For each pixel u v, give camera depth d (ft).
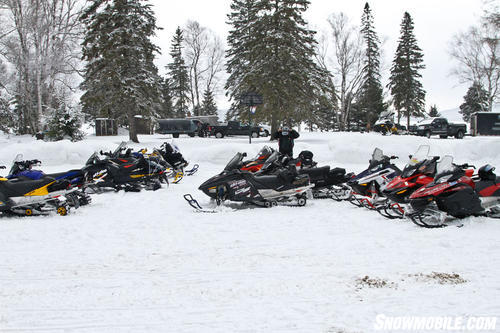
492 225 22.90
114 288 14.33
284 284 14.46
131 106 89.10
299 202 30.32
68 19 108.68
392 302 12.79
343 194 32.83
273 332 10.85
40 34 103.24
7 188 26.43
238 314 12.04
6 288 14.43
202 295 13.57
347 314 11.93
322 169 33.32
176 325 11.36
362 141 58.13
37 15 101.71
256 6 95.35
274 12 94.58
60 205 27.50
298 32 96.12
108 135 127.65
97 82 89.20
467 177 23.89
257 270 16.07
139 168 37.76
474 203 23.27
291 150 42.98
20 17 102.47
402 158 55.57
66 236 21.93
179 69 191.21
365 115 193.26
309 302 12.86
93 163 36.91
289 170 29.84
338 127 174.50
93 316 12.05
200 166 56.80
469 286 14.02
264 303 12.84
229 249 19.13
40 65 104.12
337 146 58.49
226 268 16.38
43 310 12.52
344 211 28.17
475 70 148.56
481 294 13.30
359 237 21.03
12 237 21.74
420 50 169.89
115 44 84.53
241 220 25.45
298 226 23.75
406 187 24.94
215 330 11.00
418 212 23.27
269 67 94.27
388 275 15.24
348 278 15.01
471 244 19.24
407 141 57.62
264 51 93.50
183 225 24.21
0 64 118.62
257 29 96.07
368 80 168.55
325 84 99.50
